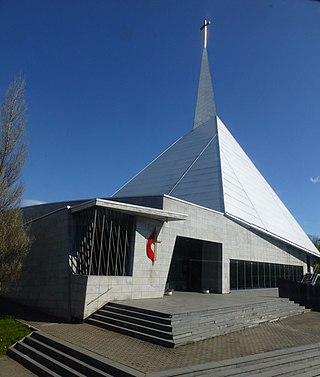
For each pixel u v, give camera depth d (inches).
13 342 495.5
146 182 1503.4
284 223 1521.9
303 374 379.9
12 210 649.0
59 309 650.8
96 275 635.5
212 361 368.8
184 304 621.9
